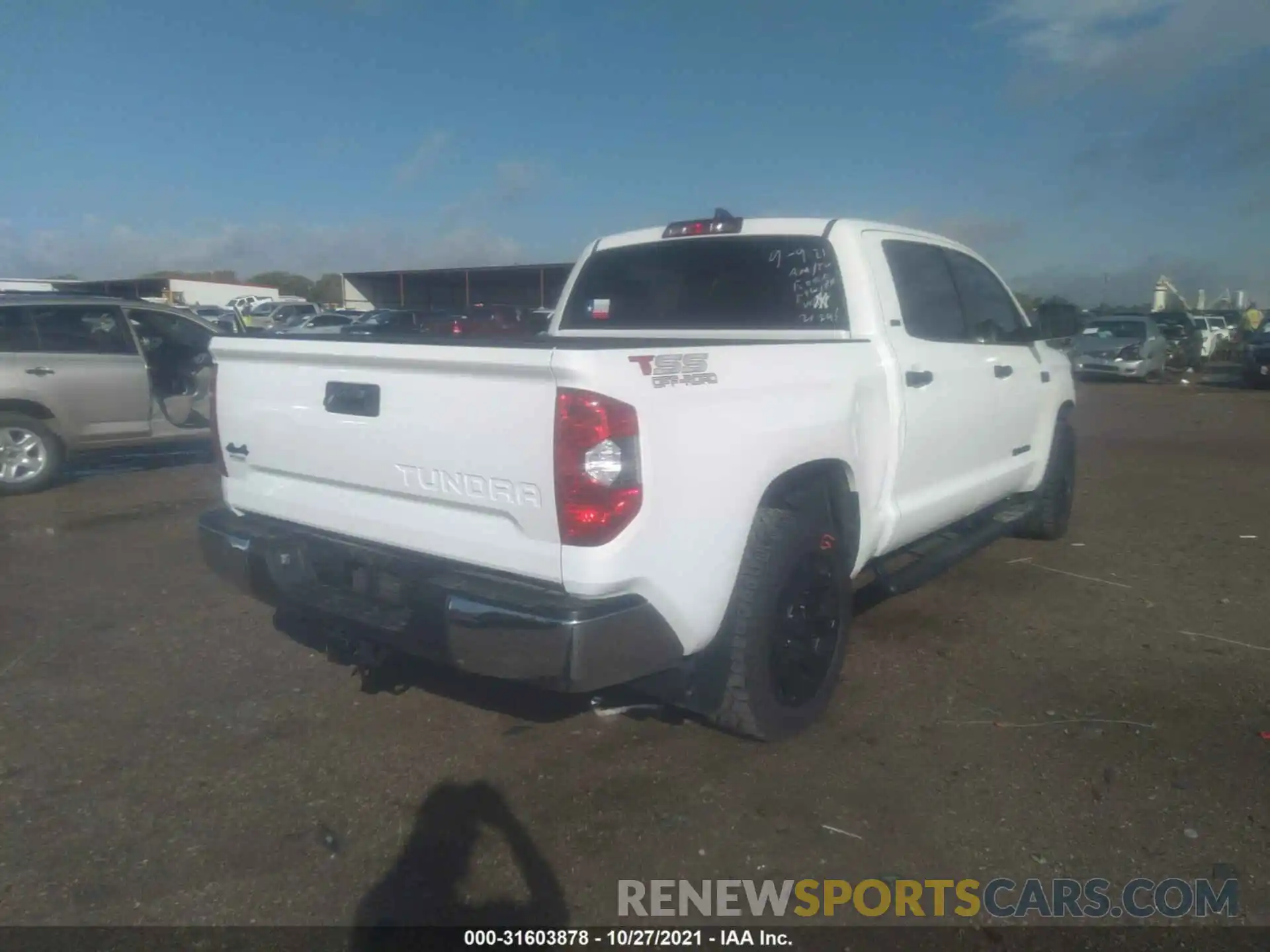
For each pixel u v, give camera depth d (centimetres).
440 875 321
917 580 486
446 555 348
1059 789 370
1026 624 541
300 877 320
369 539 372
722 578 350
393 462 354
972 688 457
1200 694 451
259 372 399
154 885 315
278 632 530
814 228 477
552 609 312
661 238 521
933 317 515
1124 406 1789
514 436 320
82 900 308
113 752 399
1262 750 398
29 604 573
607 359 308
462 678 469
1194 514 824
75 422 896
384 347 347
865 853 332
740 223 499
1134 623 543
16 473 875
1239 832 342
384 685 452
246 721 426
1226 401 1870
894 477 456
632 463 311
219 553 411
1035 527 700
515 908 305
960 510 547
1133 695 450
